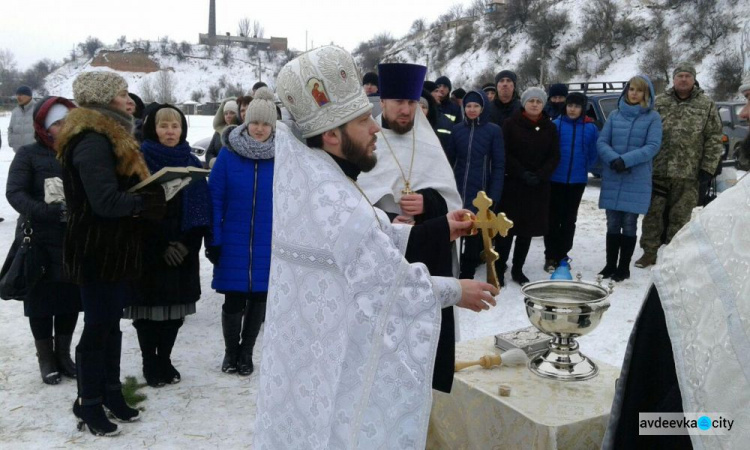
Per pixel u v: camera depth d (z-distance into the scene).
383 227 1.79
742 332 1.09
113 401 3.16
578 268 5.93
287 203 1.65
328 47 1.68
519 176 5.15
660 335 1.30
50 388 3.58
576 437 2.01
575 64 53.41
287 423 1.70
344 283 1.55
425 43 72.44
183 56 95.06
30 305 3.52
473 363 2.42
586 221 8.10
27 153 3.46
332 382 1.56
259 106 3.71
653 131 5.18
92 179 2.66
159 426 3.15
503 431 2.15
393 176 2.83
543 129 5.23
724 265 1.15
